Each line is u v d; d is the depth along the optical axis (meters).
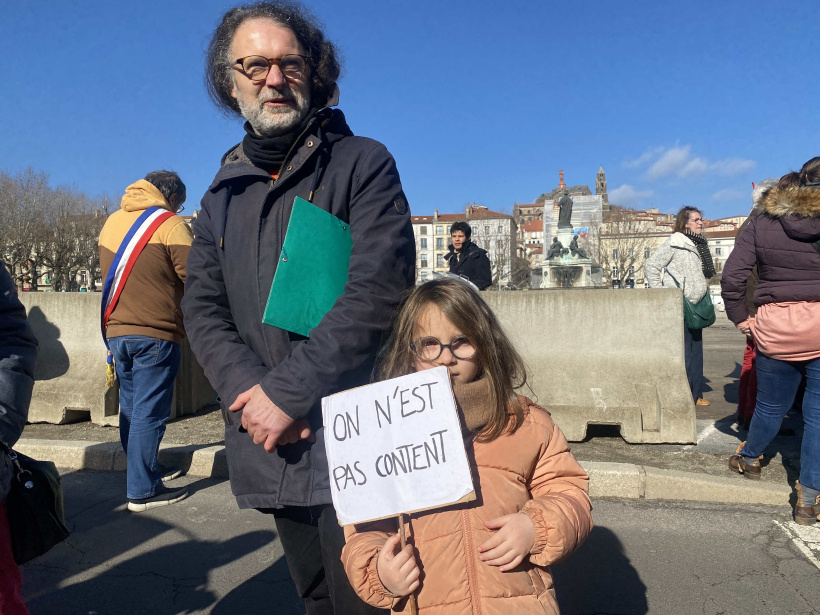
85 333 6.13
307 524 1.89
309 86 1.86
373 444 1.61
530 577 1.61
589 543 3.30
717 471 4.11
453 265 6.79
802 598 2.72
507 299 5.23
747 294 4.88
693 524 3.50
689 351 5.71
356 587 1.60
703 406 6.36
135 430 3.90
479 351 1.72
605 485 3.98
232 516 3.85
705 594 2.78
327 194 1.79
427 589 1.60
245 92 1.80
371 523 1.69
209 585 3.02
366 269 1.69
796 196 3.33
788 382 3.61
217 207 1.93
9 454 1.84
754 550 3.18
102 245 3.93
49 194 55.62
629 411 4.80
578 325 5.10
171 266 3.85
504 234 94.31
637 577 2.94
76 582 3.06
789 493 3.73
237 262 1.84
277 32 1.78
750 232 3.64
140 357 3.84
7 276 1.90
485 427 1.71
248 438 1.81
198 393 6.30
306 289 1.72
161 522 3.77
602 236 73.00
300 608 2.80
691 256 5.55
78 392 5.84
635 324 5.01
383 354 1.80
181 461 4.66
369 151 1.84
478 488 1.66
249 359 1.79
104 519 3.83
